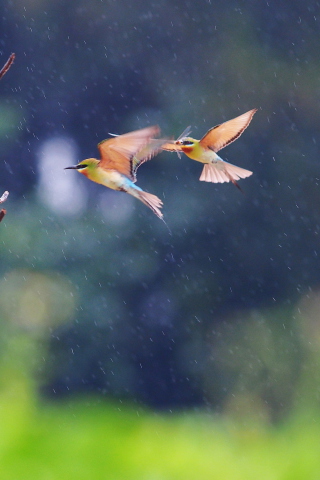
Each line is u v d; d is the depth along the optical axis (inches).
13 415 435.5
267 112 762.8
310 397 708.7
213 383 761.6
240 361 759.7
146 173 746.8
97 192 775.7
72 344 735.7
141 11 776.3
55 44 790.5
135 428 489.1
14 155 782.5
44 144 792.9
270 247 765.9
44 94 790.5
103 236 744.3
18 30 788.6
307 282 770.2
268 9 769.6
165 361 765.9
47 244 733.3
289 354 752.3
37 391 707.4
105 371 745.0
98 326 734.5
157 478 418.6
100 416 497.7
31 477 385.4
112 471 412.2
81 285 732.0
